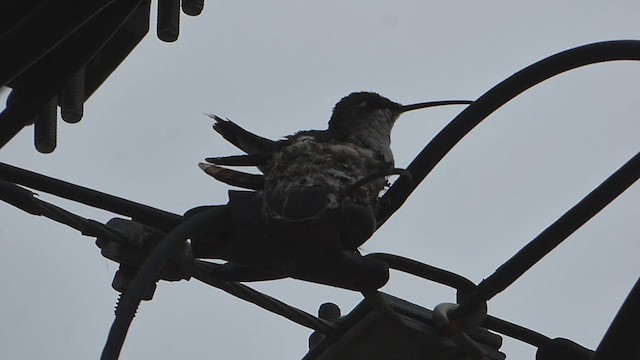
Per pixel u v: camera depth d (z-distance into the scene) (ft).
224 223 31.53
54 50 30.73
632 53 36.19
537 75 36.17
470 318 36.27
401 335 36.96
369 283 32.91
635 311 32.14
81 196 32.37
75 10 28.40
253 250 32.01
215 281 36.47
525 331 38.42
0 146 30.55
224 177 37.22
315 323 37.73
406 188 35.40
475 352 37.47
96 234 34.63
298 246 31.63
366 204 34.63
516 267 35.47
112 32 31.14
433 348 37.37
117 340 27.94
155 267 29.66
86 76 38.91
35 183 32.27
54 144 35.06
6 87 30.89
